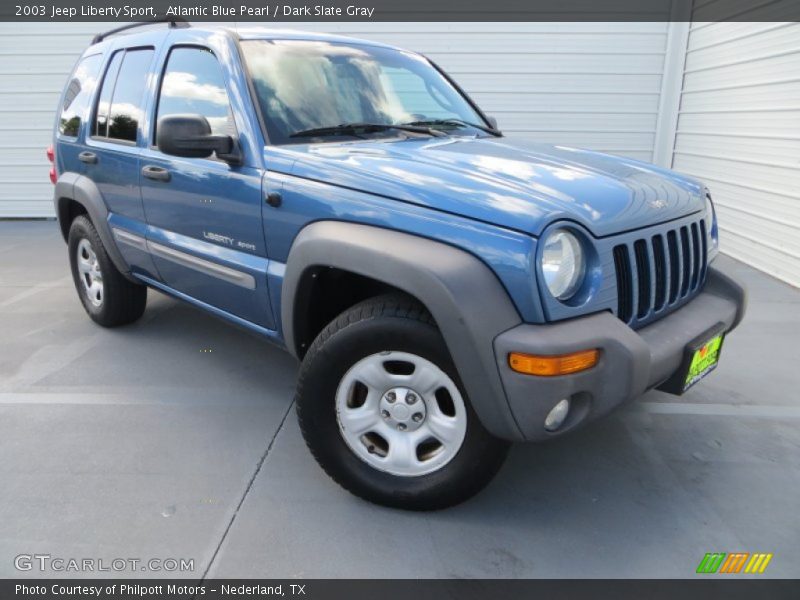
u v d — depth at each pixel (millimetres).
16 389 3213
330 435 2242
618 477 2490
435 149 2498
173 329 4117
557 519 2225
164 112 3010
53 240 7035
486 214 1868
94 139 3578
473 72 7523
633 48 7328
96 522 2170
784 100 5312
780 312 4539
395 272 1924
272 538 2102
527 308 1811
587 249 1924
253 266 2543
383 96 3020
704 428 2889
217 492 2357
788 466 2582
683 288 2463
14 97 7898
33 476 2439
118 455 2605
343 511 2250
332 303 2467
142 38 3320
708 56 6641
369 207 2074
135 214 3303
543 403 1798
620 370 1871
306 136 2574
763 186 5668
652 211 2201
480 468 2080
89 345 3824
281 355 3709
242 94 2549
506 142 2875
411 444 2180
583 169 2391
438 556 2029
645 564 2008
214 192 2658
